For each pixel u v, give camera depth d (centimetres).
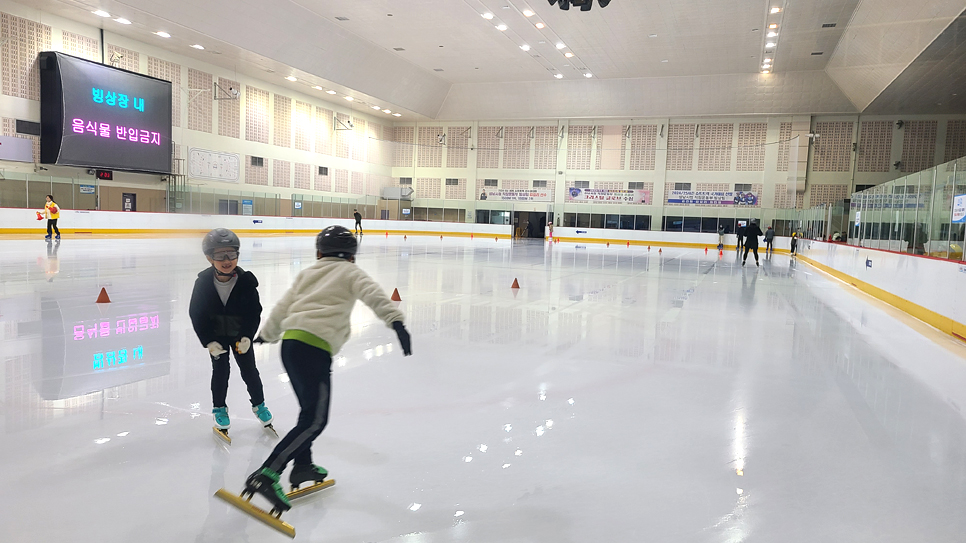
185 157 2511
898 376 518
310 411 232
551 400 414
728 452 327
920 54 1933
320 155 3322
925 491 284
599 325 725
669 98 3203
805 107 3031
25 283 888
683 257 2373
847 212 1700
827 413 404
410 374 470
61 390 400
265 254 1634
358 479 279
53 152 1994
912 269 918
